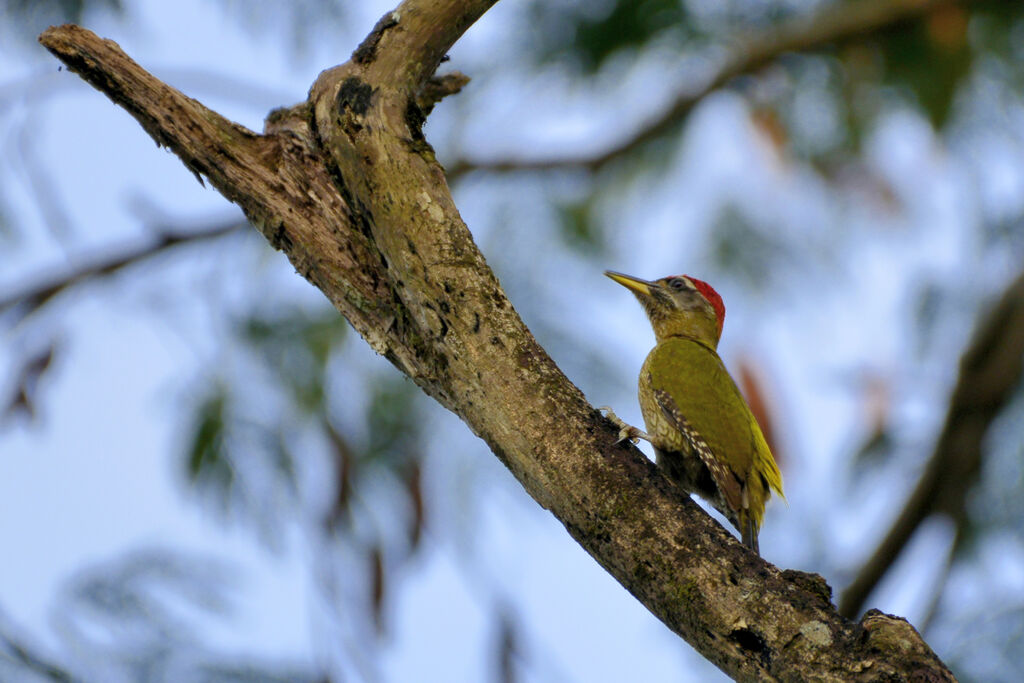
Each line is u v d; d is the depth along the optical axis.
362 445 11.98
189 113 7.56
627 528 6.30
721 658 5.91
